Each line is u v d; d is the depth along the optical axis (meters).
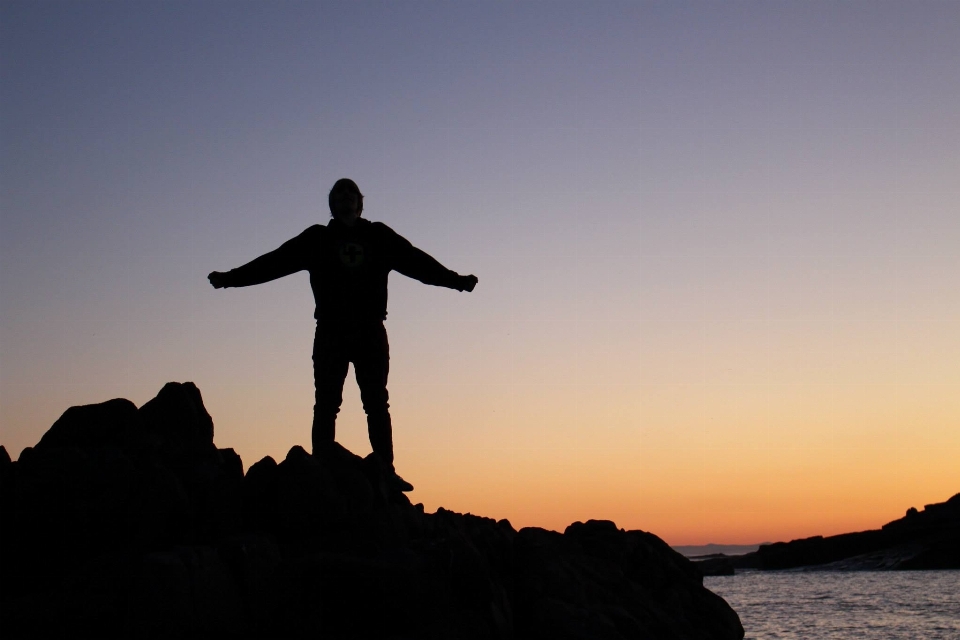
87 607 6.81
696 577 11.49
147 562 6.54
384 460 9.84
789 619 64.81
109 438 9.47
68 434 9.38
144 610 6.37
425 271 10.01
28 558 7.89
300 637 6.98
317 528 8.27
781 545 172.88
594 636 8.09
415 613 7.24
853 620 62.47
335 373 9.88
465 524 10.08
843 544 163.62
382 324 10.08
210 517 8.39
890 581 110.44
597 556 10.60
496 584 8.20
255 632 6.98
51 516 7.98
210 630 6.62
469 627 7.41
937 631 54.41
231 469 9.63
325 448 9.25
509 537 9.48
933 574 119.75
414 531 8.65
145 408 10.24
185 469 9.16
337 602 7.20
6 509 7.99
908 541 151.88
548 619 8.21
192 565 6.72
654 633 9.10
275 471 8.64
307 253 9.90
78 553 7.99
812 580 121.56
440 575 7.64
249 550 7.32
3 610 6.83
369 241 9.97
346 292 9.84
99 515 8.09
